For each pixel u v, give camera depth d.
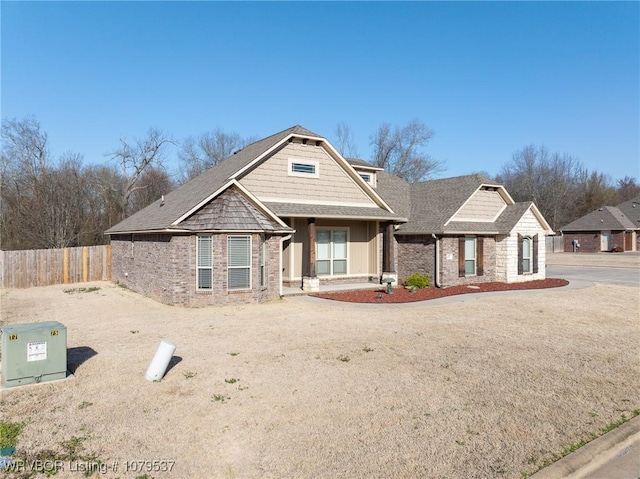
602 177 69.75
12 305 15.61
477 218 21.48
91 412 6.00
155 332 10.82
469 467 4.63
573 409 6.20
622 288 20.12
